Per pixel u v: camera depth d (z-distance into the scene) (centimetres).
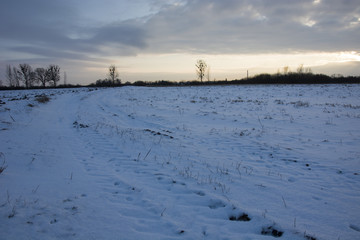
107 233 322
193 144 823
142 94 3088
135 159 662
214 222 356
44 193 439
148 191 462
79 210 381
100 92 3459
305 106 1694
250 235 323
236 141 855
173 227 342
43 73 7819
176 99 2439
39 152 706
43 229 323
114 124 1211
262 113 1465
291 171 568
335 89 3122
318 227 338
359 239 311
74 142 841
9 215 352
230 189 469
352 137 870
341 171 561
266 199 427
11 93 3650
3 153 672
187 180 516
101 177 534
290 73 6153
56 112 1612
